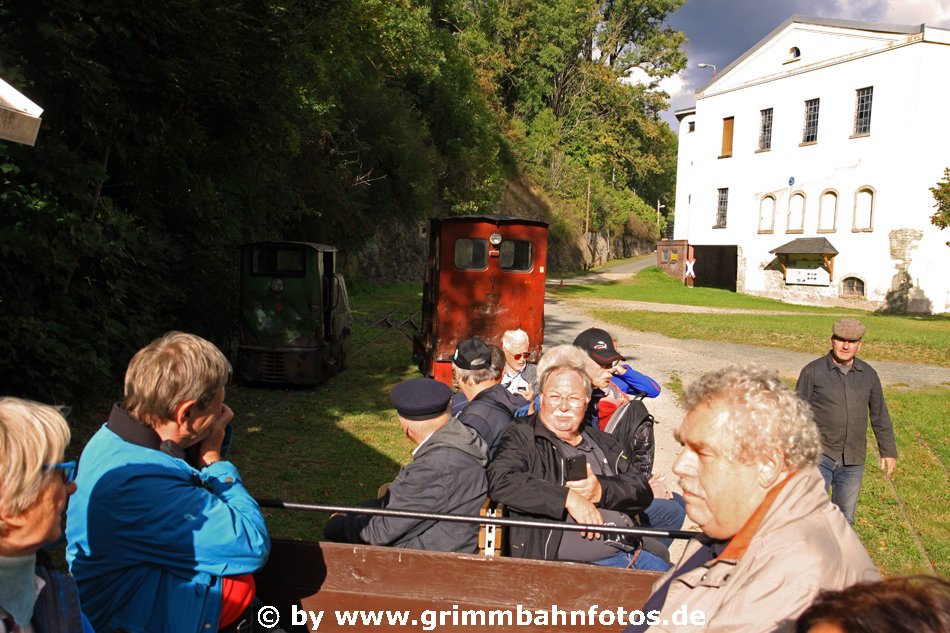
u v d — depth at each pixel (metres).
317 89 20.02
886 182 35.16
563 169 69.31
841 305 37.19
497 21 65.88
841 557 1.64
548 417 3.33
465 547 3.13
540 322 12.63
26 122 3.56
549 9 68.00
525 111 69.44
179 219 13.41
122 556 2.34
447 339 12.55
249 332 11.97
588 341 4.43
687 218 49.38
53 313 8.54
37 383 8.09
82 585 2.38
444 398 3.28
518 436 3.32
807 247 37.81
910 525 6.84
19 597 1.66
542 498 3.03
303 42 12.81
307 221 25.02
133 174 11.28
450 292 12.50
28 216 7.80
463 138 42.94
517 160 61.62
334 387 12.67
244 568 2.42
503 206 54.12
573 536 3.11
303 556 2.86
